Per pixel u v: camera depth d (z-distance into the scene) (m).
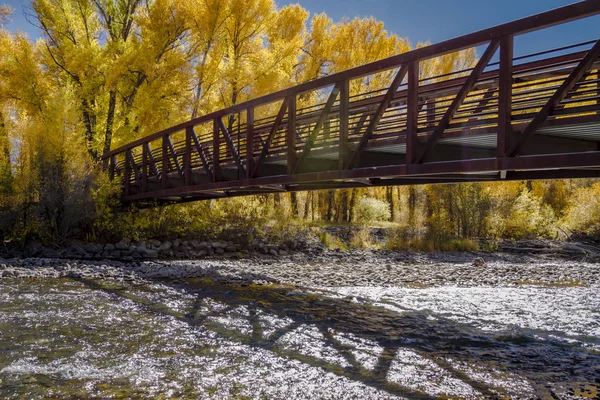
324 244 19.84
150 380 4.66
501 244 21.81
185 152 13.09
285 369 5.04
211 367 5.06
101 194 16.62
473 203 23.16
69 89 17.70
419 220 22.62
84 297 8.61
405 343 6.14
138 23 19.52
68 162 16.30
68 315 7.20
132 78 20.55
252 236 18.52
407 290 10.25
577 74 5.07
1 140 18.27
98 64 19.38
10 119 20.27
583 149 6.46
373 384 4.65
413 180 8.52
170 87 19.45
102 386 4.49
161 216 18.22
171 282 10.60
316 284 10.98
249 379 4.73
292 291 9.86
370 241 20.95
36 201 16.02
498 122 5.77
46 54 20.41
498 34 5.77
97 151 20.25
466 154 7.18
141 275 11.40
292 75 24.86
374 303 8.71
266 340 6.14
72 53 19.20
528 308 8.41
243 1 19.02
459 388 4.58
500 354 5.72
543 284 11.73
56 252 15.33
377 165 8.37
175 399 4.21
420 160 6.69
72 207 15.87
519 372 5.08
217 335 6.31
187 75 19.41
